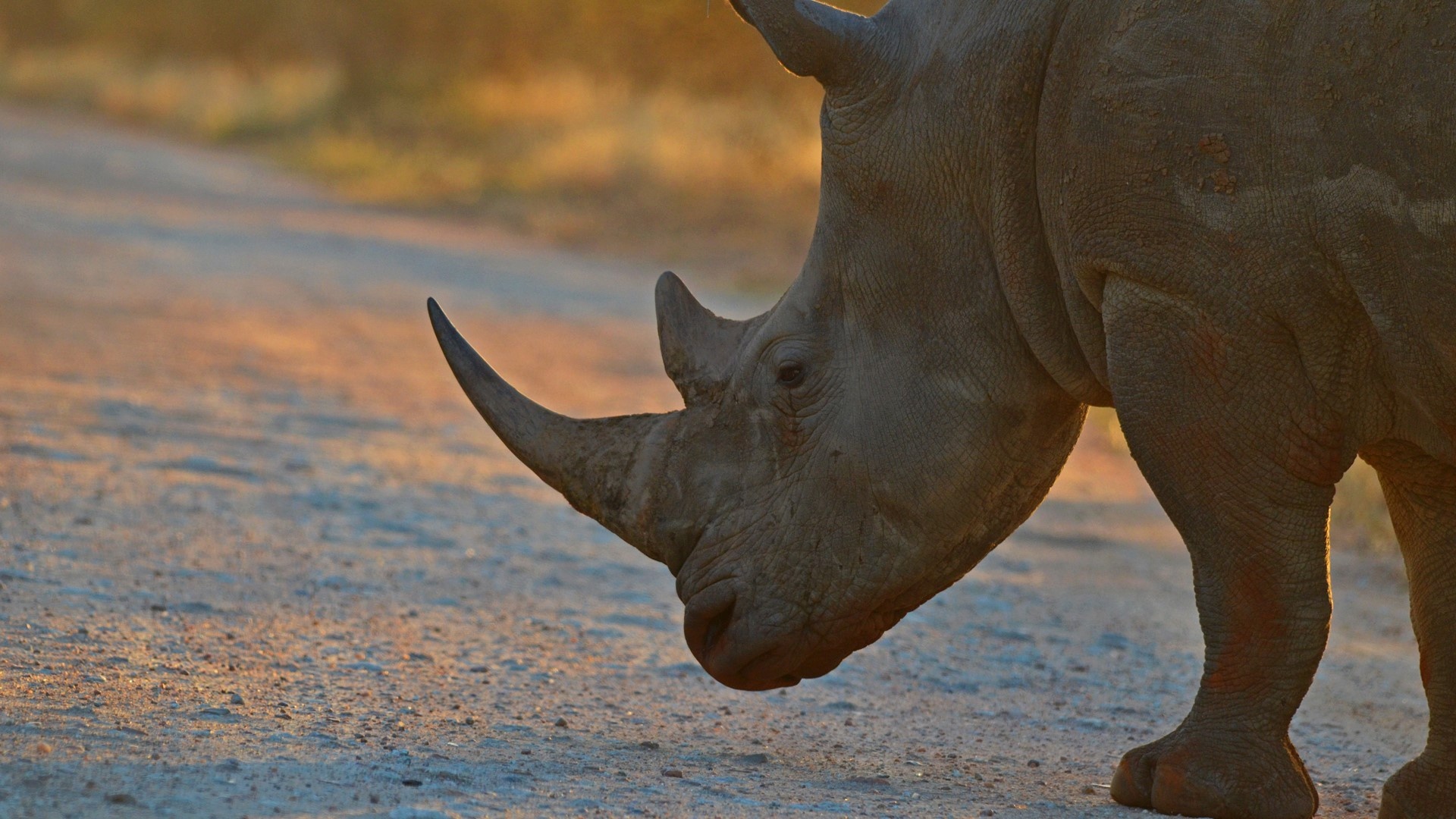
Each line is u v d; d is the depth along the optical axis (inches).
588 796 474.0
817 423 511.5
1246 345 458.6
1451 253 423.5
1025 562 952.3
